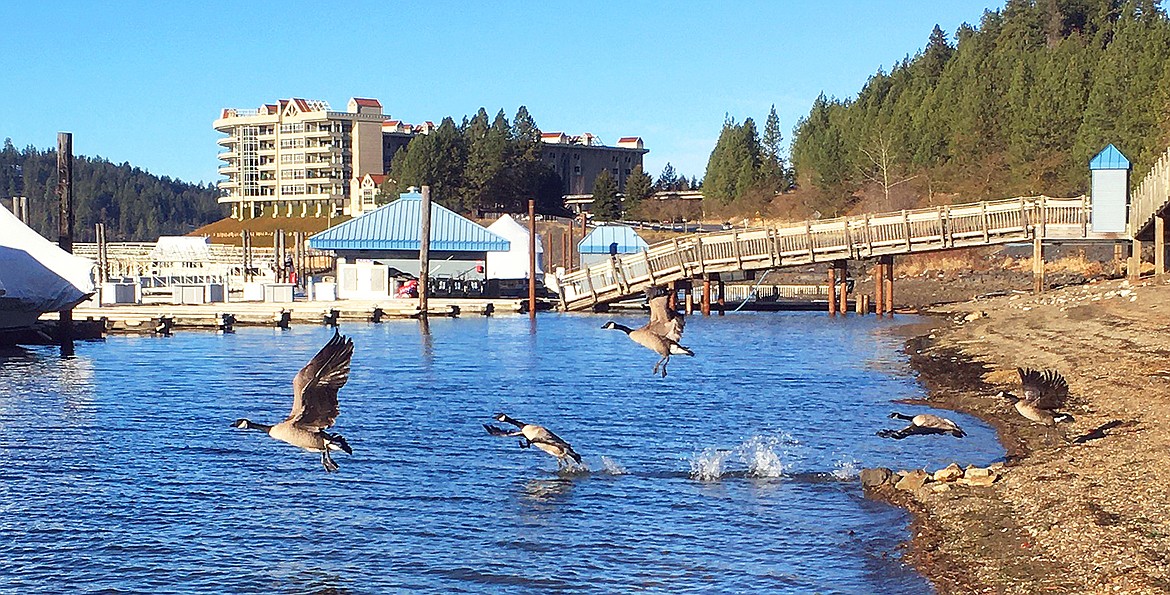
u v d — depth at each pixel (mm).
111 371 49000
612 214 187500
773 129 195875
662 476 26500
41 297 55500
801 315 81688
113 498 24656
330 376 13273
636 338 15359
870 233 74500
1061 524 19641
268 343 63031
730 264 77938
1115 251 87500
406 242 96062
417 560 20234
